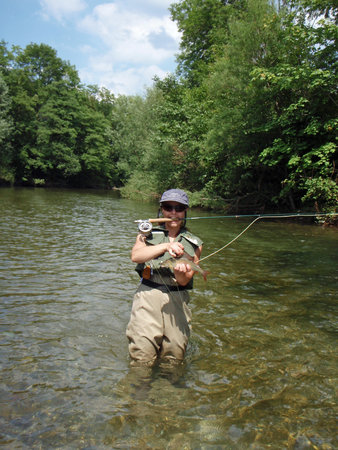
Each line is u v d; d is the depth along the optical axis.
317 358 3.30
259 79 14.66
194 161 23.72
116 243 8.62
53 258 6.84
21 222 11.72
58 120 41.03
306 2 13.93
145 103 37.88
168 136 23.44
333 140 13.98
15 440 2.12
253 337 3.73
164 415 2.41
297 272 6.41
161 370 3.00
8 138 37.78
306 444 2.20
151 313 3.12
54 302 4.52
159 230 3.28
